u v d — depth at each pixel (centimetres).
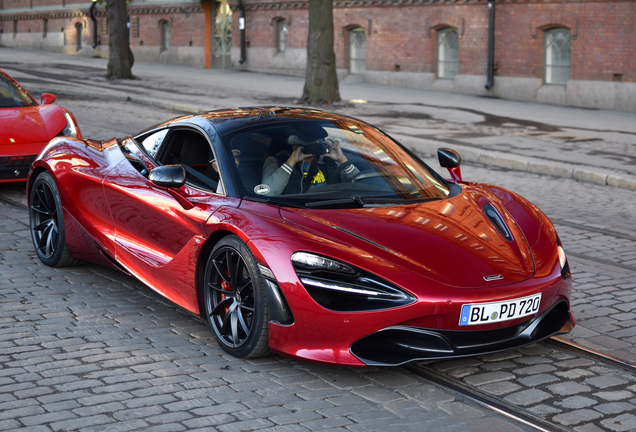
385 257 359
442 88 2414
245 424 314
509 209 442
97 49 3731
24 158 759
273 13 2903
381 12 2566
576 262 603
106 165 518
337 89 1925
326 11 1866
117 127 1315
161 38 3416
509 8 2208
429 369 381
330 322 350
